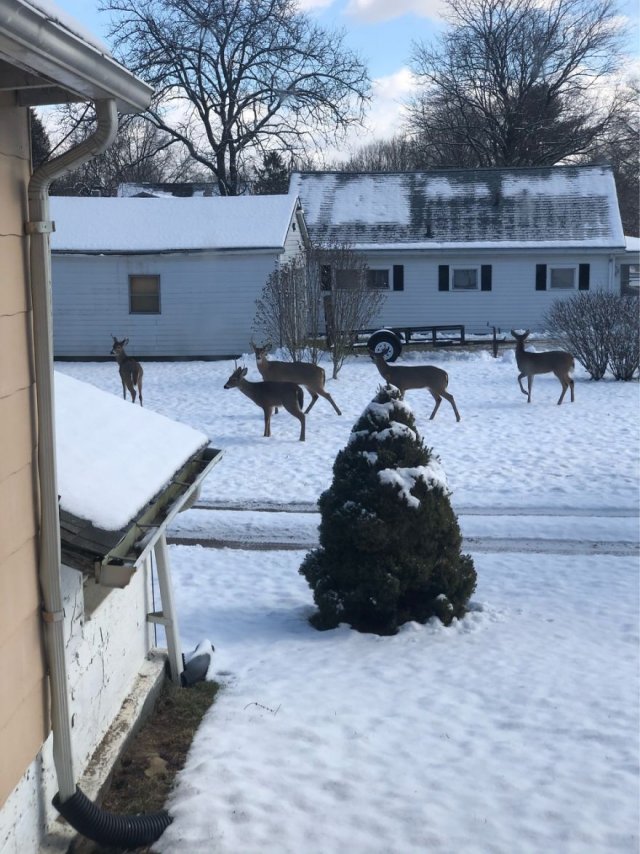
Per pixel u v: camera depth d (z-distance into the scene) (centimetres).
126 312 2809
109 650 515
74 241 2781
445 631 745
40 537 379
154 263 2783
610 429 1623
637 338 2188
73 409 526
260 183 4762
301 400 1608
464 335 3083
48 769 406
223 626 774
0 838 344
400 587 752
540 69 4525
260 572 938
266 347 1841
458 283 3259
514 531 1076
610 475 1312
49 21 270
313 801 457
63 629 390
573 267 3219
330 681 633
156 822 432
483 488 1259
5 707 340
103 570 398
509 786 473
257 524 1112
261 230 2784
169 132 4312
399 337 2614
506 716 567
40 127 3334
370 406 783
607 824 436
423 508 753
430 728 549
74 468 434
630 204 5159
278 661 681
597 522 1107
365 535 742
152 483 463
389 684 627
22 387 363
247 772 486
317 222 3412
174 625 615
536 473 1330
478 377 2323
